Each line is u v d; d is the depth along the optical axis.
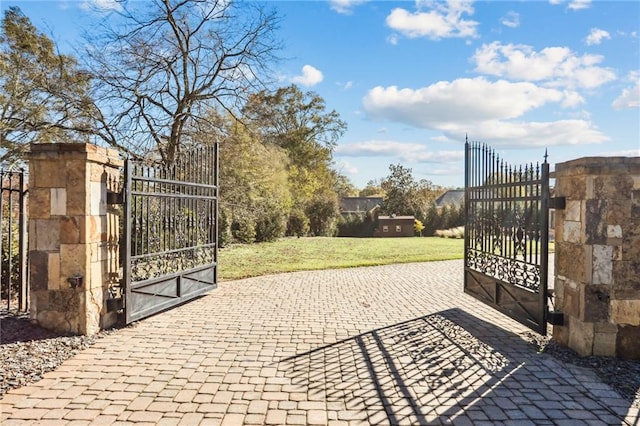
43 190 4.65
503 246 5.43
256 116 15.09
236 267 11.08
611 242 3.99
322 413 2.86
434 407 2.97
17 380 3.36
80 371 3.62
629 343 4.00
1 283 6.12
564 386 3.35
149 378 3.47
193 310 6.09
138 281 5.29
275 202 21.00
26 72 13.15
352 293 7.51
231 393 3.19
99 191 4.89
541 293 4.47
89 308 4.69
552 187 4.71
